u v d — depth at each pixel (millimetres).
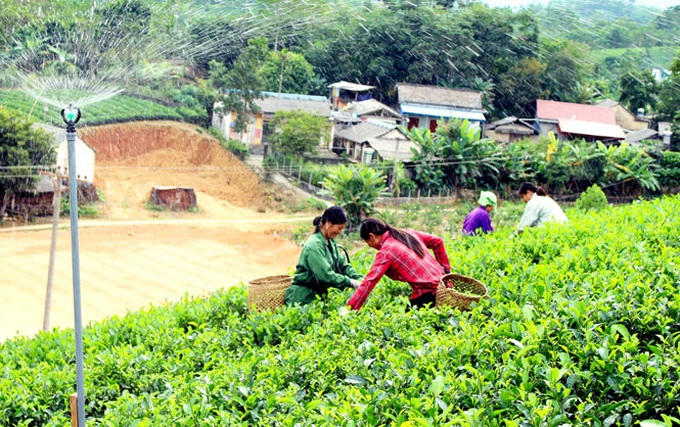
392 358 4738
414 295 6562
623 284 5453
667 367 4004
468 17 54250
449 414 3799
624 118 52781
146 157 41094
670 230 7926
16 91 36312
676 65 52094
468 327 5105
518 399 3928
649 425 3438
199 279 25391
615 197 42000
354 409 3969
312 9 47312
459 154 39906
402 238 6578
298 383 4914
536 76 53250
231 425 4258
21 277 23812
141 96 41969
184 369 6000
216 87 42906
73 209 4320
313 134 41156
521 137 49594
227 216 36156
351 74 53406
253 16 32719
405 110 49312
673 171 42531
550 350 4512
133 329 7816
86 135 38969
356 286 7289
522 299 5863
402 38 52969
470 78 53406
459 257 7871
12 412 5789
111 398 5859
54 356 7480
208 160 41969
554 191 41719
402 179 38938
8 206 31969
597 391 4113
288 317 6637
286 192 39031
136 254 28203
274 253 29984
